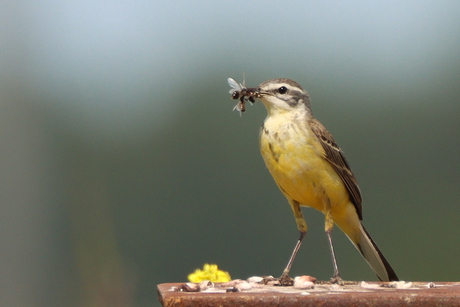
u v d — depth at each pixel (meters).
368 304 6.89
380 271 9.75
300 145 9.07
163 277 19.28
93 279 15.30
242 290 7.60
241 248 19.55
